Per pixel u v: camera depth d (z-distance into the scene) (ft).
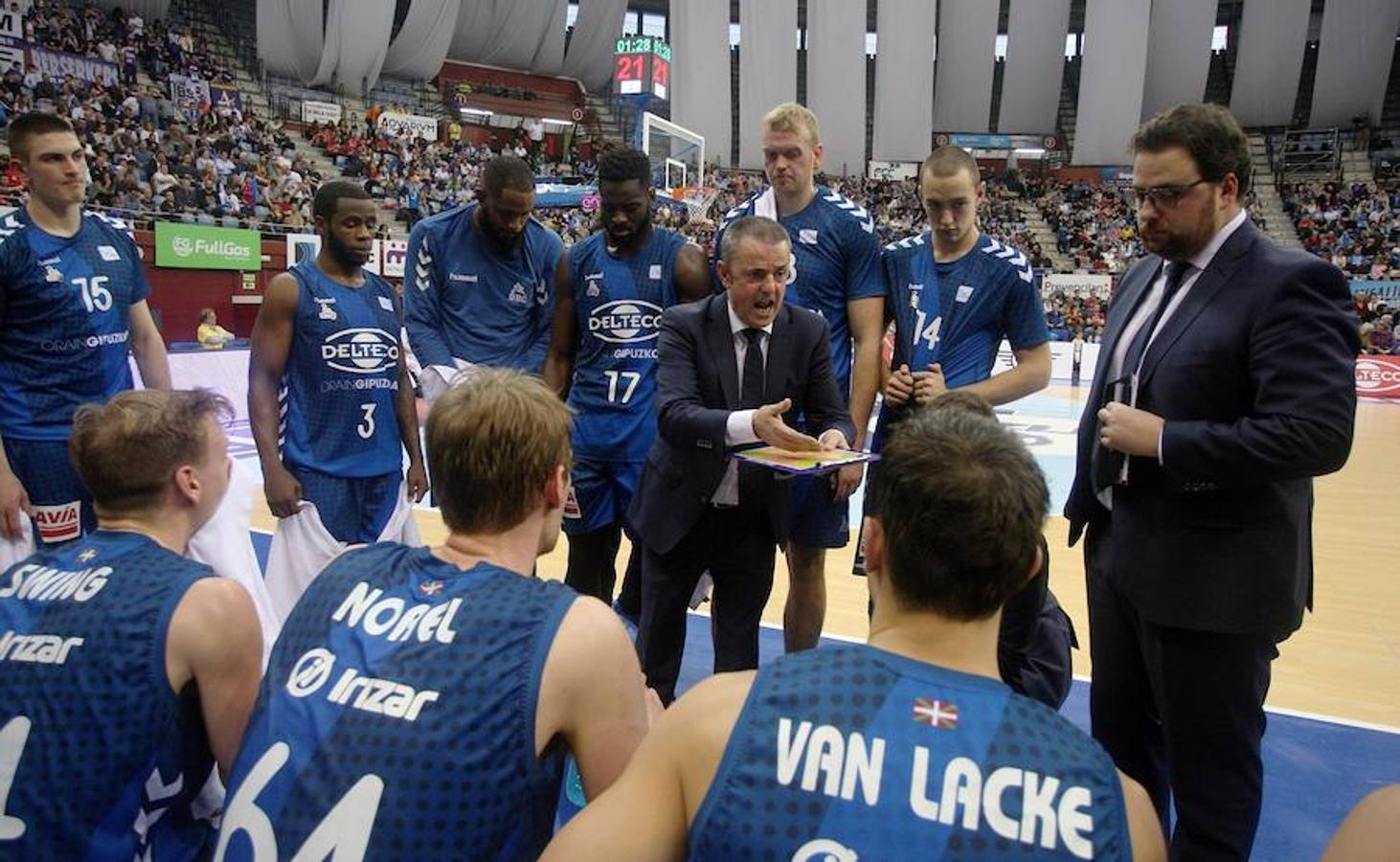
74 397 10.46
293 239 57.82
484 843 4.04
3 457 9.79
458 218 11.64
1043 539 3.86
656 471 9.20
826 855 3.15
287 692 4.34
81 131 56.59
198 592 5.23
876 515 3.82
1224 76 114.42
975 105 104.27
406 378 12.22
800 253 10.64
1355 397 5.94
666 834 3.45
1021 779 3.24
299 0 86.02
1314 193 96.63
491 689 4.14
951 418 3.96
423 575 4.70
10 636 5.10
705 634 14.29
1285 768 10.06
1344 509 25.55
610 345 11.32
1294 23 96.68
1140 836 3.31
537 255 11.90
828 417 9.32
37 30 63.98
